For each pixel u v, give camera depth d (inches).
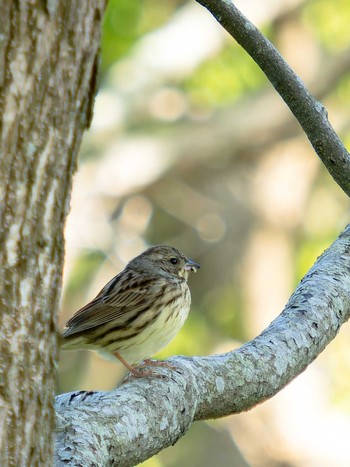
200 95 740.0
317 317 255.3
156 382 217.2
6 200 138.8
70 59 141.4
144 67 720.3
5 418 140.7
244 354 238.8
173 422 212.2
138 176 718.5
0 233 138.9
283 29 761.0
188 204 763.4
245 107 748.0
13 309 140.6
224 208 779.4
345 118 754.2
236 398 233.3
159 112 741.3
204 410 230.1
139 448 201.5
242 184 780.0
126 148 721.0
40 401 144.3
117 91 735.1
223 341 745.0
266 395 238.8
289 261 764.0
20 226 140.0
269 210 774.5
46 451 146.3
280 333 248.2
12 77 136.8
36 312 142.6
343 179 288.8
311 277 271.4
